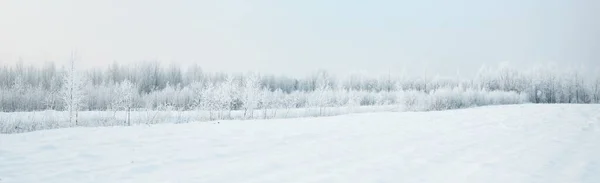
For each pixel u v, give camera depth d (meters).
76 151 10.11
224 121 18.92
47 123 21.89
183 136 12.83
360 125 16.69
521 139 12.30
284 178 7.50
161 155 9.77
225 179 7.45
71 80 24.42
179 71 70.19
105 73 64.69
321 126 16.23
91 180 7.39
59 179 7.45
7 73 57.09
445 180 7.27
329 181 7.25
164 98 40.69
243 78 41.03
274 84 79.88
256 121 18.75
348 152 10.30
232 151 10.43
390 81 83.88
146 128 14.84
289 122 18.14
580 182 6.98
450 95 48.00
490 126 15.95
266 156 9.77
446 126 16.22
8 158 9.23
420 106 40.50
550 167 8.21
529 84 76.88
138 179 7.46
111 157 9.48
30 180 7.37
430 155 9.79
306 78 83.00
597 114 20.62
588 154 9.61
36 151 10.05
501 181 7.12
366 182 7.19
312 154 10.03
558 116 19.75
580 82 77.38
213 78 71.50
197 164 8.81
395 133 14.05
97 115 26.95
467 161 8.98
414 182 7.16
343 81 81.75
